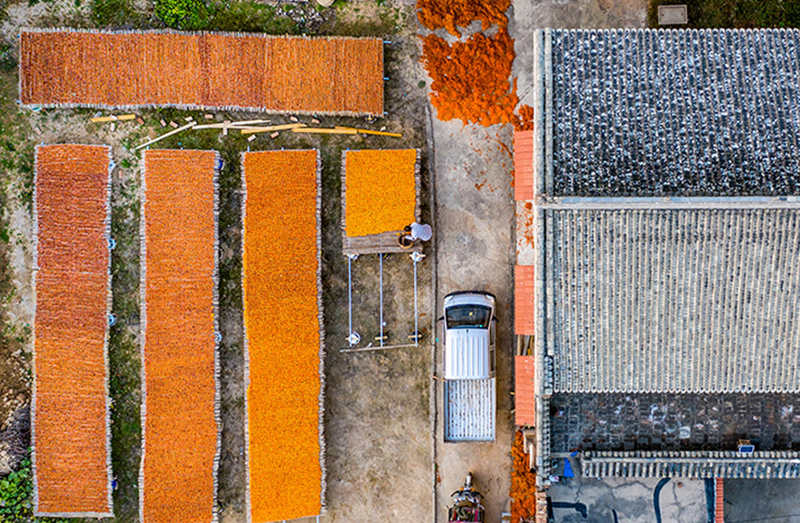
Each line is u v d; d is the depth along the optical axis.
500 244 23.88
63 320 22.94
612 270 18.28
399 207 23.33
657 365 18.89
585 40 19.09
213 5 23.59
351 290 23.78
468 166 23.86
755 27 23.64
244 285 23.00
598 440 20.09
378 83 23.33
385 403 23.89
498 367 23.84
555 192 18.19
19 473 22.92
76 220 23.02
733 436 19.97
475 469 23.86
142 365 22.86
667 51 19.09
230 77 23.09
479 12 23.67
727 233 17.86
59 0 23.42
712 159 18.19
